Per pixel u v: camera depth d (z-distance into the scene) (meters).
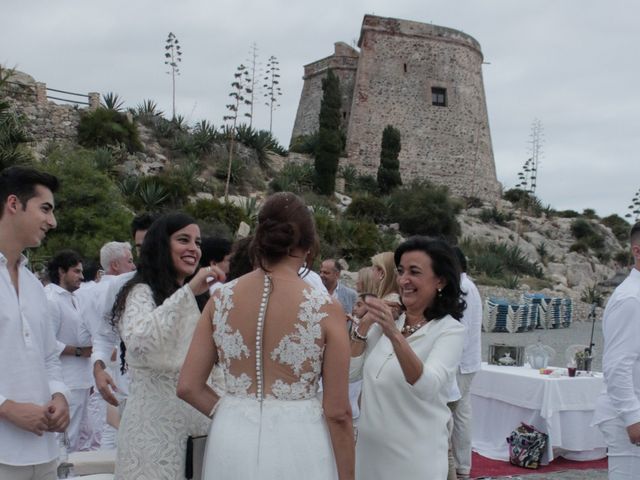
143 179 24.88
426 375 2.93
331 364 2.49
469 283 5.90
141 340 2.88
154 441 2.95
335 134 35.09
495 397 7.19
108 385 3.99
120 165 26.44
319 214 27.97
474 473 6.34
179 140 31.84
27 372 2.89
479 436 7.45
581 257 43.56
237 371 2.53
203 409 2.66
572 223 47.38
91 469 3.98
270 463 2.40
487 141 47.22
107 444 5.74
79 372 6.03
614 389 3.70
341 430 2.52
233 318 2.52
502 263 35.94
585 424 6.78
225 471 2.45
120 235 18.06
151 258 3.28
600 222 54.19
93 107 28.78
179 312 2.90
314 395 2.56
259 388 2.48
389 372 3.17
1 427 2.81
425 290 3.31
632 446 3.77
